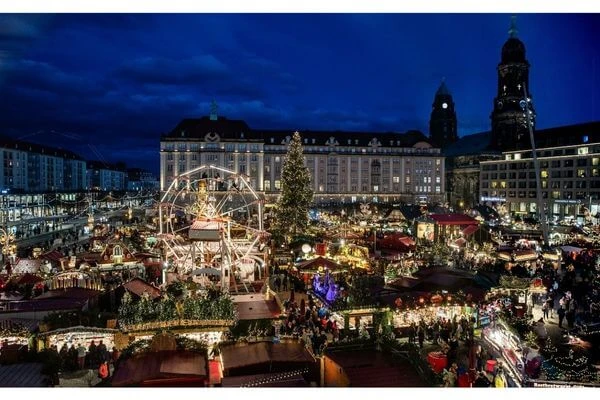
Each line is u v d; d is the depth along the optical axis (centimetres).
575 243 4997
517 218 9606
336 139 14688
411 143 15038
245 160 13550
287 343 1939
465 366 2153
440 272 3189
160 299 2508
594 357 1886
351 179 14650
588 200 9719
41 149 16125
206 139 13388
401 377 1559
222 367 1800
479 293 2886
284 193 6512
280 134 14362
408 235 5744
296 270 4056
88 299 2728
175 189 4734
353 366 1620
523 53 14412
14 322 2373
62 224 9288
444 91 19625
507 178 12500
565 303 2975
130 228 6419
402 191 14850
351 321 2656
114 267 3916
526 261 4322
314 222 8006
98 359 2156
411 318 2716
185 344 1802
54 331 2195
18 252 5191
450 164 16212
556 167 11006
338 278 3562
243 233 5206
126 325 2195
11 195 9700
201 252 3909
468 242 4947
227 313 2305
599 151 9975
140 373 1590
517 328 2361
